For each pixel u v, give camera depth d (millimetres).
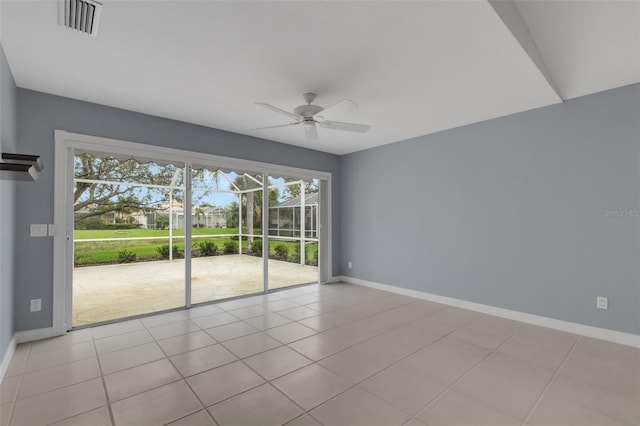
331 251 5754
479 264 3984
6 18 1922
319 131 4379
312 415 1869
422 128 4266
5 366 2406
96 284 5355
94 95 3139
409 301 4461
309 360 2592
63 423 1786
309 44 2217
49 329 3072
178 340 3006
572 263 3258
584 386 2193
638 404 1979
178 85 2902
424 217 4586
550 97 3178
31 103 3004
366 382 2250
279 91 3025
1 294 2354
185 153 3969
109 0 1745
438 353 2734
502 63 2461
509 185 3721
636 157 2904
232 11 1853
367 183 5422
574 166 3250
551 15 2104
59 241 3121
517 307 3645
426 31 2041
